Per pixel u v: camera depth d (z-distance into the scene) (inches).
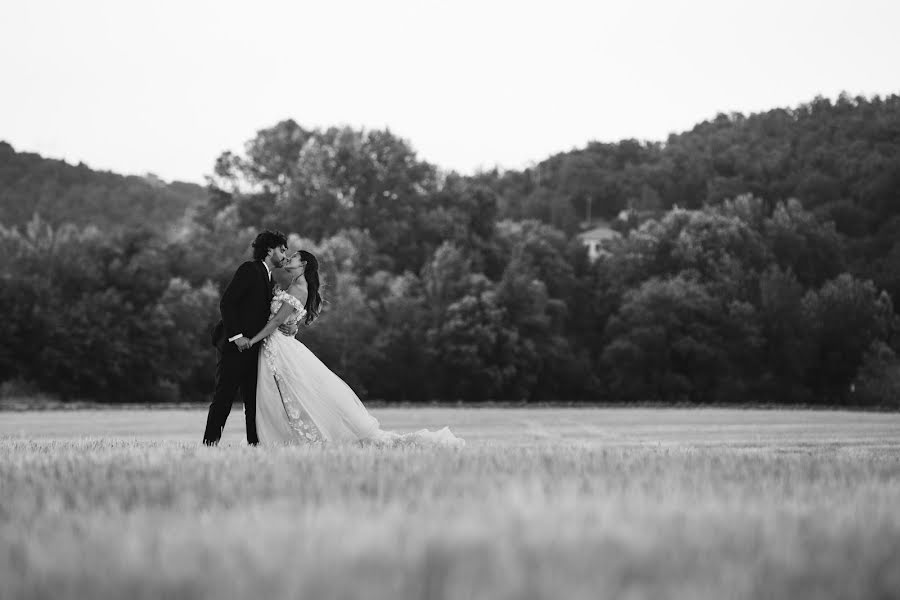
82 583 123.3
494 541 149.7
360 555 137.0
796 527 174.7
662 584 123.1
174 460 308.8
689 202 7795.3
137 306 3688.5
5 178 6668.3
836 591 124.6
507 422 1865.2
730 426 1651.1
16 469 294.5
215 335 515.8
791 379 4183.1
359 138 5526.6
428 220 5359.3
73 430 1523.1
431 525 167.8
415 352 3937.0
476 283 4200.3
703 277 4562.0
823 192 6018.7
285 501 208.1
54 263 3693.4
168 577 124.1
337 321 3863.2
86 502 211.5
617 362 4202.8
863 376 3971.5
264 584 118.7
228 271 4136.3
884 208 5551.2
